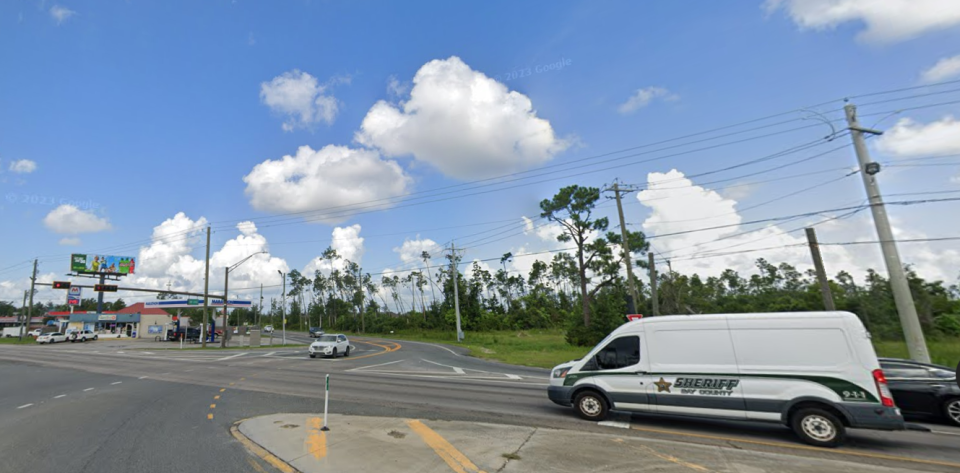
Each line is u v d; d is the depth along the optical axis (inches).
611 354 350.6
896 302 536.1
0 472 233.3
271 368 808.9
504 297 3833.7
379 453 252.5
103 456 256.8
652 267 1036.5
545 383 604.4
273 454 254.1
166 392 506.0
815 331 291.4
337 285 4261.8
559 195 1612.9
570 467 232.7
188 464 240.5
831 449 271.9
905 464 243.6
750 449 269.1
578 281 2952.8
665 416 362.6
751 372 300.5
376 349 1509.6
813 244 743.1
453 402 441.4
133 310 2635.3
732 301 1876.2
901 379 365.7
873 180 565.6
